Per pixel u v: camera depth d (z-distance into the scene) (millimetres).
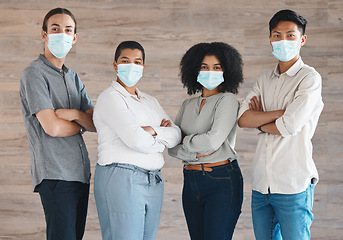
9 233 4082
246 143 4156
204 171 2678
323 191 4160
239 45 4145
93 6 4105
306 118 2539
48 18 2633
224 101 2707
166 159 4117
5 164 4086
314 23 4168
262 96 2754
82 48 4098
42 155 2566
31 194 4090
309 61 4172
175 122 2941
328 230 4160
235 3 4148
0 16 4078
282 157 2602
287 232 2590
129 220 2494
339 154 4172
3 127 4090
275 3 4160
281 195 2586
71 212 2586
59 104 2670
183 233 4105
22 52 4082
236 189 2682
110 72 4113
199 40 4129
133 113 2619
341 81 4172
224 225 2643
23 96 2639
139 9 4121
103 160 2549
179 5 4125
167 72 4133
